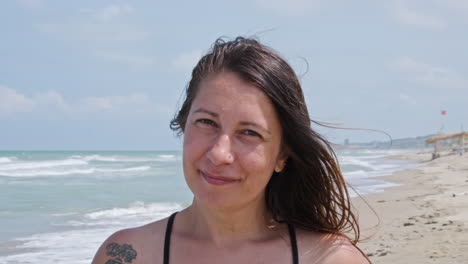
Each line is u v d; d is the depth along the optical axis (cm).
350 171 3656
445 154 6094
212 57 221
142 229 240
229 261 225
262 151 214
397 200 1678
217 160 207
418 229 1059
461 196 1666
